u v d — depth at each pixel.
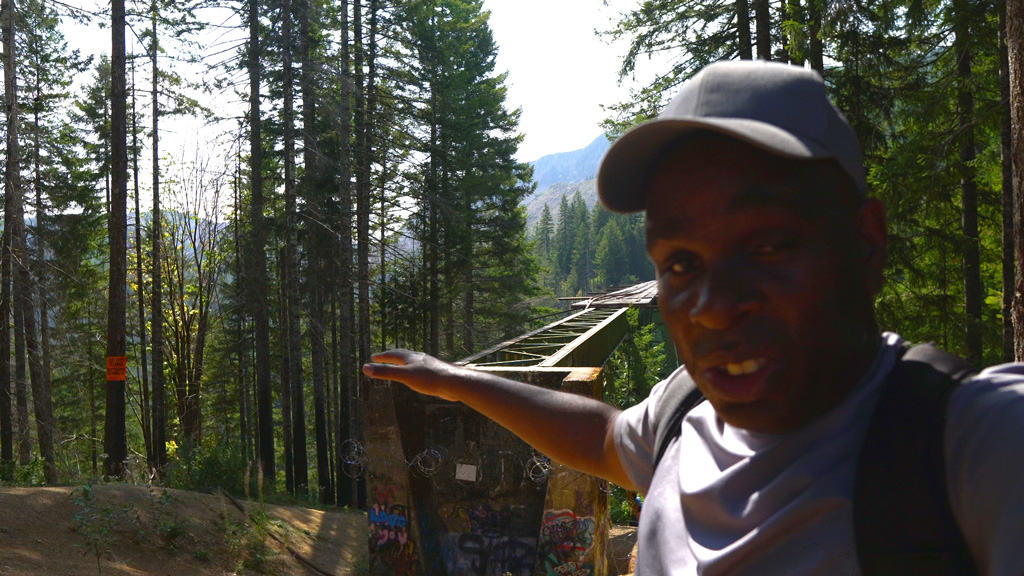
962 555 0.53
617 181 0.64
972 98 11.49
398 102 26.23
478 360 8.06
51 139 29.44
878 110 12.38
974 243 12.61
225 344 36.12
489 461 6.28
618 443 0.98
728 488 0.66
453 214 26.58
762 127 0.56
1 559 6.99
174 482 13.27
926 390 0.57
